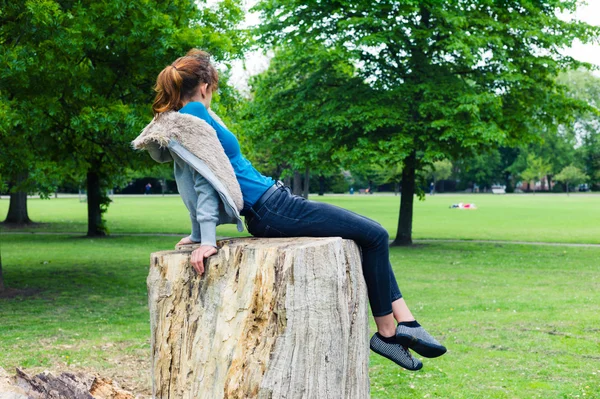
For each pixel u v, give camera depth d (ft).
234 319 10.29
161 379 11.01
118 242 73.51
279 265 10.03
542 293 39.78
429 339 11.60
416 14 64.03
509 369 23.16
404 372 23.03
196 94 10.98
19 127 36.99
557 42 62.64
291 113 68.59
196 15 44.88
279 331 10.02
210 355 10.47
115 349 26.02
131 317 32.99
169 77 10.82
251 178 11.09
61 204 170.71
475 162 289.12
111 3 35.65
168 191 280.10
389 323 11.71
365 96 64.34
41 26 34.40
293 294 10.02
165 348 10.96
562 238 77.87
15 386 13.29
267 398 9.94
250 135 68.90
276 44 68.90
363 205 161.58
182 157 10.42
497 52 61.67
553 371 22.82
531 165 269.03
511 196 255.50
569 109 67.31
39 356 24.63
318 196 244.42
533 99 66.23
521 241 75.05
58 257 59.31
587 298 37.81
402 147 62.18
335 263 10.43
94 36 35.96
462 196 258.16
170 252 11.37
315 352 10.19
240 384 10.05
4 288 41.63
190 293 10.86
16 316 33.09
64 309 35.14
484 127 58.90
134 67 39.11
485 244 71.61
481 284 43.55
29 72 34.60
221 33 45.83
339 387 10.53
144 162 47.93
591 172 276.00
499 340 27.35
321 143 65.82
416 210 142.61
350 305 10.98
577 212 131.34
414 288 41.75
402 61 65.92
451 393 20.51
